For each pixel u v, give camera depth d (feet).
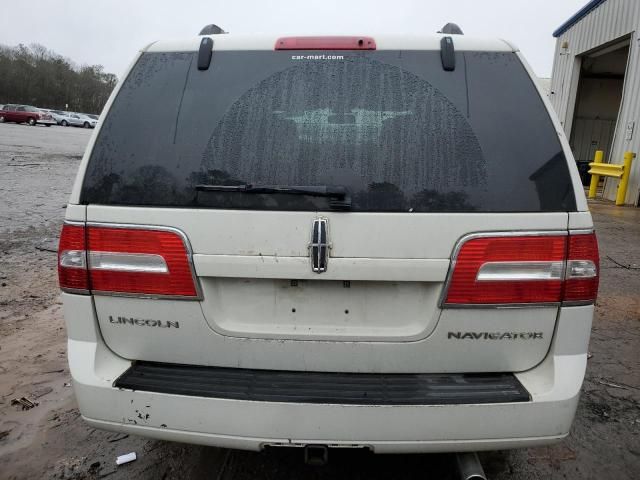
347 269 6.00
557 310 6.14
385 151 6.17
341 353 6.28
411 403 5.98
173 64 6.80
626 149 37.45
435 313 6.11
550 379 6.20
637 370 11.64
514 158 6.11
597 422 9.64
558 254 6.02
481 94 6.38
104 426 6.44
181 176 6.23
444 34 6.81
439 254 5.98
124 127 6.50
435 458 8.54
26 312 14.90
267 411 6.06
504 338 6.18
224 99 6.52
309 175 6.12
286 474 8.19
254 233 6.04
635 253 22.49
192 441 6.29
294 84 6.54
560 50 51.67
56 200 34.01
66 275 6.47
